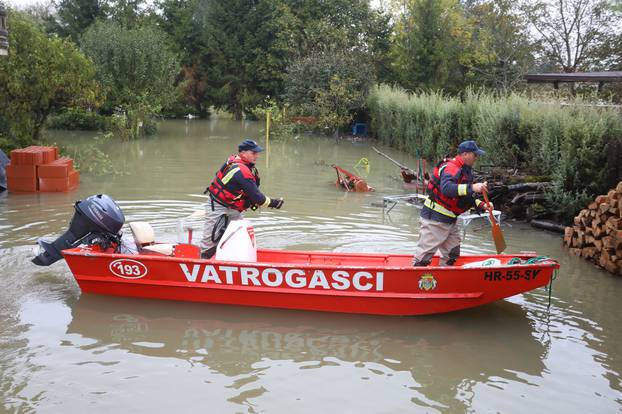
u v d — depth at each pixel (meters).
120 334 5.27
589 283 6.91
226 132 28.36
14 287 6.28
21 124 16.23
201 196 11.55
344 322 5.70
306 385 4.43
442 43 30.38
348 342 5.24
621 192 7.14
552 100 12.47
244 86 38.59
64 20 36.06
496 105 14.26
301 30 33.94
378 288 5.69
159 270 5.93
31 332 5.23
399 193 12.52
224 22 38.75
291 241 8.31
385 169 16.56
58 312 5.71
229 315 5.80
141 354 4.88
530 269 5.61
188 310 5.90
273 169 15.88
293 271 5.69
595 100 13.44
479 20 33.25
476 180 10.92
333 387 4.41
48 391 4.23
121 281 6.06
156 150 19.89
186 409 4.04
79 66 16.81
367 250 7.95
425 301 5.75
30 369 4.54
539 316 5.91
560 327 5.64
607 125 9.91
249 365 4.74
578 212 9.63
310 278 5.71
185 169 15.44
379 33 33.88
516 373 4.70
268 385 4.41
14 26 15.38
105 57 24.06
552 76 16.52
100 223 6.29
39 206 10.09
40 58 15.45
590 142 9.75
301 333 5.42
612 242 7.17
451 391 4.39
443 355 5.01
